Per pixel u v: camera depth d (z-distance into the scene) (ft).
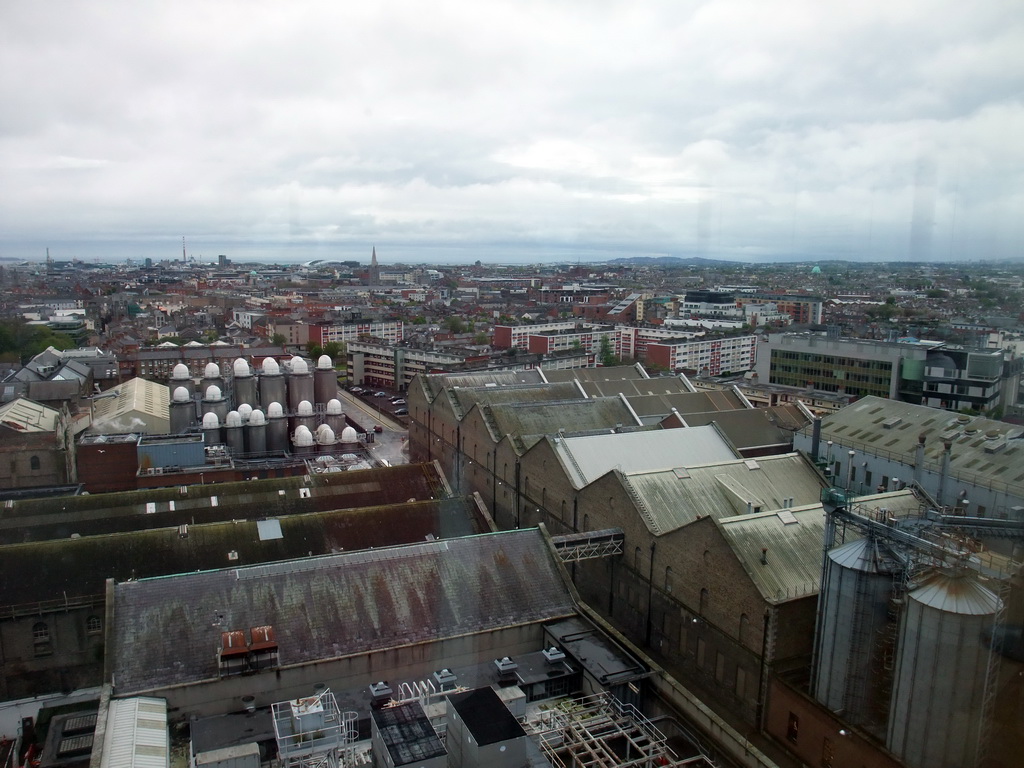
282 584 173.68
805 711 141.69
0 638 186.29
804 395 423.64
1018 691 116.16
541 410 306.96
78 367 520.83
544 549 196.54
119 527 236.02
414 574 182.60
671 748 151.64
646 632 193.26
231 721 151.53
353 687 163.53
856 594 133.08
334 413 403.13
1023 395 232.53
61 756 163.12
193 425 377.71
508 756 129.49
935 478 233.76
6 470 307.99
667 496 206.39
